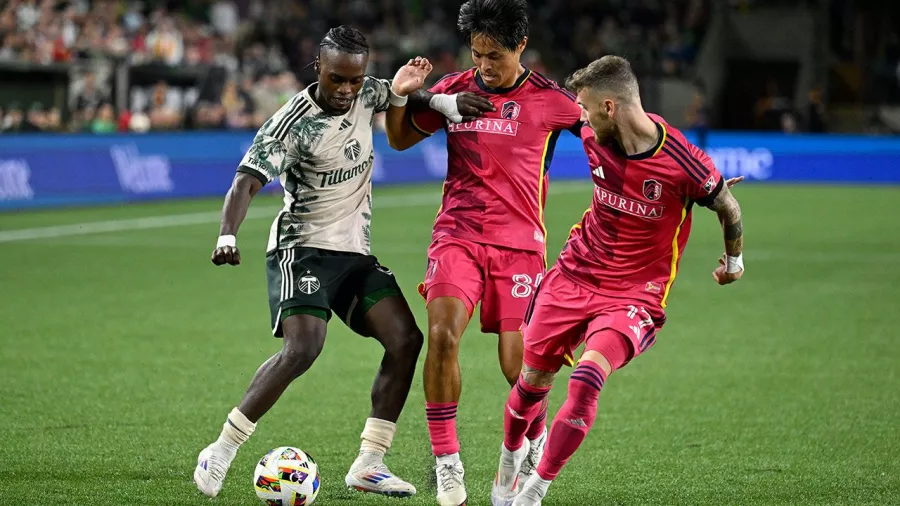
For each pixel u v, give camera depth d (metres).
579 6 90.06
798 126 79.06
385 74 75.12
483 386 20.66
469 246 14.95
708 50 87.00
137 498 14.11
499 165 15.08
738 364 22.52
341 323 26.80
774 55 88.25
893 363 22.58
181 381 20.70
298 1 80.50
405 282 32.56
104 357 22.61
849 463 15.95
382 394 14.27
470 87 15.55
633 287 13.73
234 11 75.94
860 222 48.50
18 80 55.47
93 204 49.97
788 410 18.97
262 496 13.62
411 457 16.33
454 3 85.62
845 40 92.25
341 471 15.55
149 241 40.19
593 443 17.00
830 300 29.98
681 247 13.84
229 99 62.50
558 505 14.12
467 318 14.46
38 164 48.28
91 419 17.98
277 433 17.45
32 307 27.95
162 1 71.81
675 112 83.81
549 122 15.21
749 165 71.44
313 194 14.41
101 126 55.22
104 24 63.91
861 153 70.56
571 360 14.11
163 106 59.06
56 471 15.20
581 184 67.88
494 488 14.28
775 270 35.25
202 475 13.92
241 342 24.23
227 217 13.69
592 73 12.99
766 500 14.27
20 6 60.72
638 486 14.89
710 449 16.67
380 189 62.06
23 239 40.00
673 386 20.72
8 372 21.17
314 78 73.44
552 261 37.00
